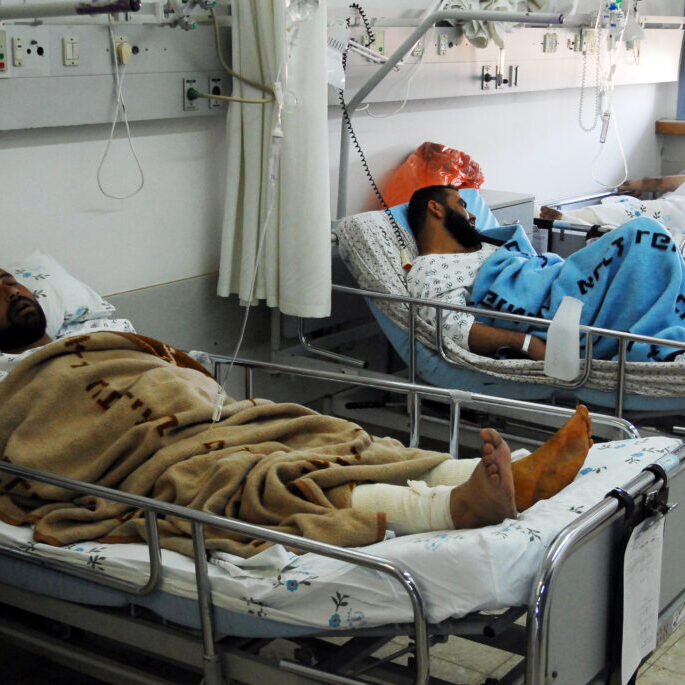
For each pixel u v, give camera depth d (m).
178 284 3.34
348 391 3.49
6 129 2.69
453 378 3.16
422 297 3.31
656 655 2.39
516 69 4.60
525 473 1.89
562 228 4.22
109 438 2.15
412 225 3.54
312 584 1.68
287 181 3.15
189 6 3.00
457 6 4.00
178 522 1.95
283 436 2.19
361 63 3.74
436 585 1.63
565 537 1.55
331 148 3.89
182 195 3.36
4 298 2.54
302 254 3.19
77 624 1.99
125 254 3.22
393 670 1.94
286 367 2.70
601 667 1.77
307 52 3.05
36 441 2.19
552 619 1.57
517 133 5.01
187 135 3.33
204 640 1.77
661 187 5.47
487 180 4.88
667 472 1.85
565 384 2.92
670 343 2.73
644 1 5.81
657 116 6.31
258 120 3.16
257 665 1.75
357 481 1.96
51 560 1.94
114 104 2.96
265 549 1.82
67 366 2.27
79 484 1.89
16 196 2.87
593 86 5.25
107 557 1.89
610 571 1.74
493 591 1.60
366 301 3.48
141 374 2.25
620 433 2.75
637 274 3.01
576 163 5.57
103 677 1.94
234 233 3.33
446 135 4.52
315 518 1.85
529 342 3.10
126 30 2.93
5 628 2.06
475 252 3.45
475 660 2.36
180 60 3.12
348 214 4.07
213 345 3.51
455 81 4.23
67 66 2.80
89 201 3.07
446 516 1.83
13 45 2.64
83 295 2.82
